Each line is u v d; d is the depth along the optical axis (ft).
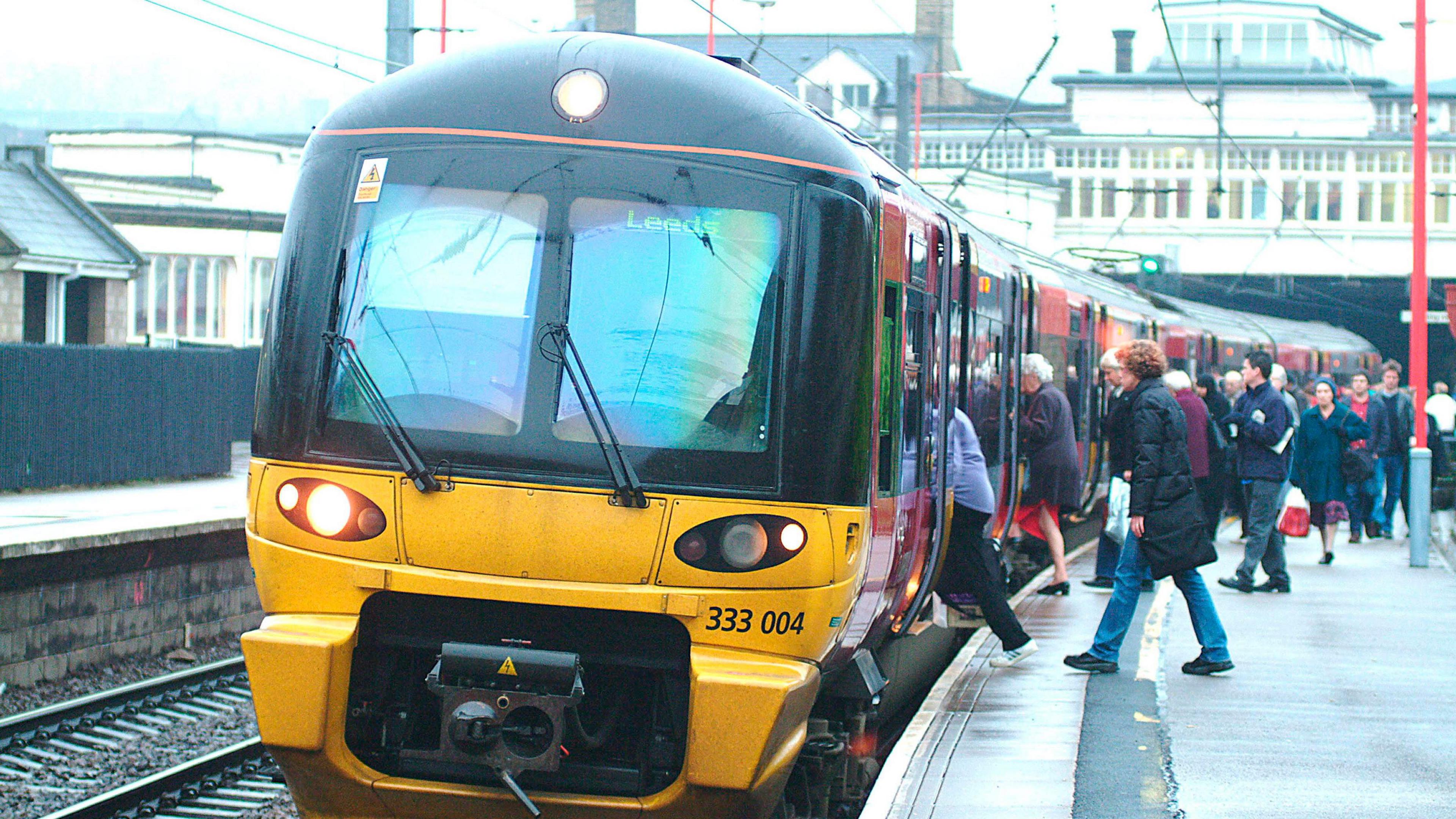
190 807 60.54
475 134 43.09
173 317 303.89
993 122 423.23
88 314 212.64
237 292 310.86
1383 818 45.83
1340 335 301.63
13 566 80.33
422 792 41.16
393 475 41.55
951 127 425.28
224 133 362.12
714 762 40.01
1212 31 461.37
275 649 40.50
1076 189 424.87
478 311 42.29
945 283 60.18
